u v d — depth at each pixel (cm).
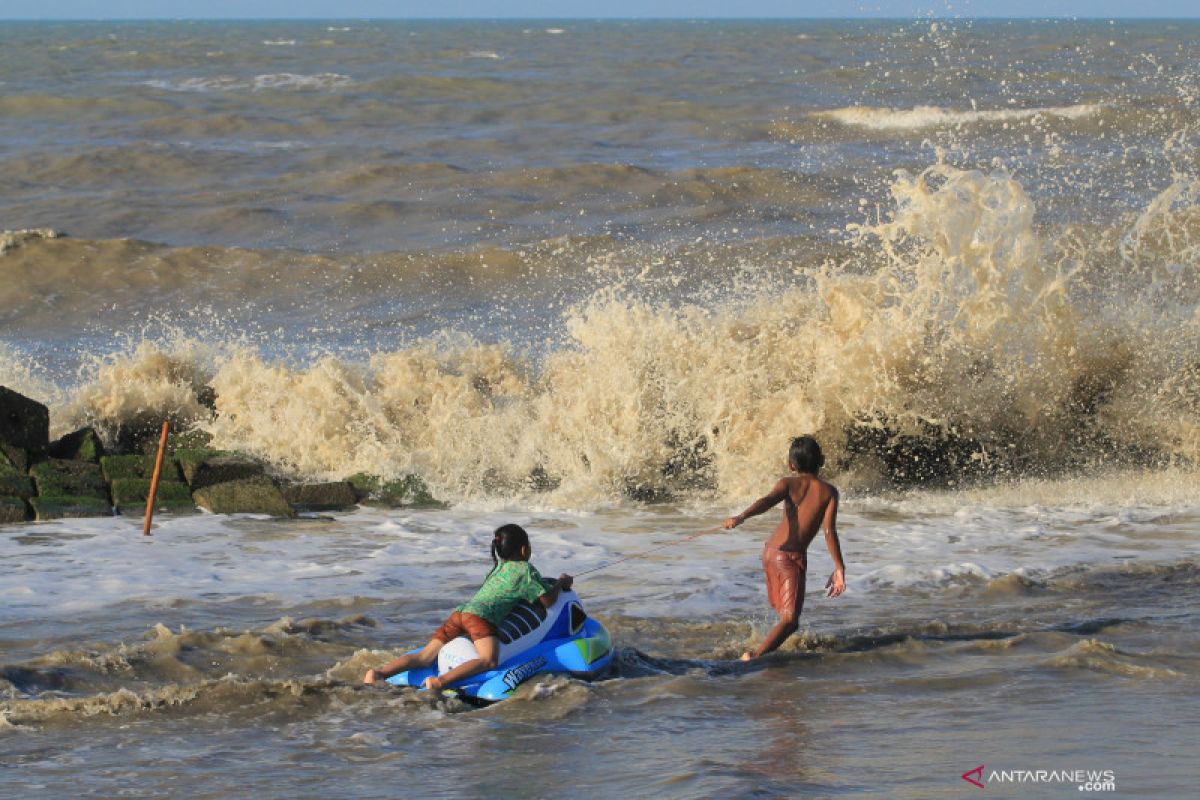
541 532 2008
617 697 1238
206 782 1026
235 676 1281
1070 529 2005
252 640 1402
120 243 4403
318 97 10538
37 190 5947
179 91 11219
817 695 1248
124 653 1359
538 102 10175
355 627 1478
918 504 2186
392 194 5844
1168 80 11144
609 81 12475
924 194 2430
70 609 1548
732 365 2377
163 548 1872
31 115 9125
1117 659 1343
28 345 3428
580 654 1295
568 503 2200
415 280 4181
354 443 2316
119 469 2173
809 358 2384
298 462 2297
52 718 1180
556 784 1013
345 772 1048
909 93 10606
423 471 2273
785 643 1413
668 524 2069
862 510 2148
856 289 2422
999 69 12900
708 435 2312
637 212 5388
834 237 4719
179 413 2475
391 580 1712
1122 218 4453
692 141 7850
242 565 1784
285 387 2450
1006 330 2414
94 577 1703
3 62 15738
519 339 3459
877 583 1692
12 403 2166
